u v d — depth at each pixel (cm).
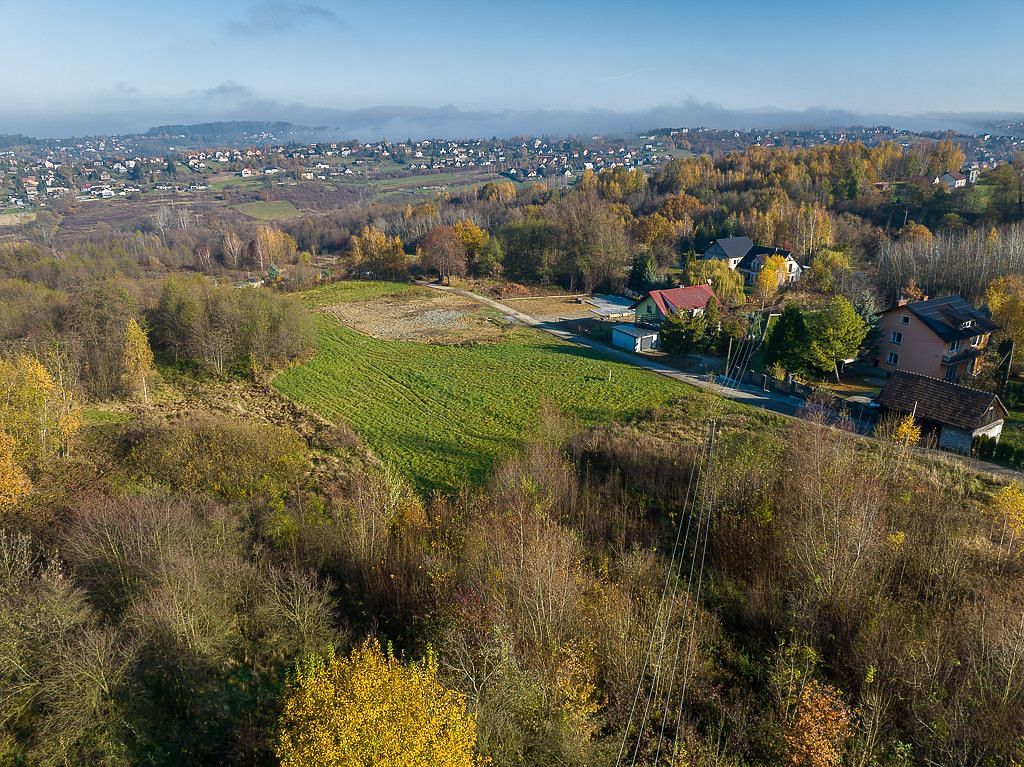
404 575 2639
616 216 12494
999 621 2156
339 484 4009
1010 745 1736
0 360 4653
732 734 1967
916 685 1961
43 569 2481
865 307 6128
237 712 2055
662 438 4594
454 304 9625
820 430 3731
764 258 9838
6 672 1920
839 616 2344
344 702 1357
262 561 2747
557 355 6975
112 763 1859
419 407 5569
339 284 11031
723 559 2914
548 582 2194
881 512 2966
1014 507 2875
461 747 1374
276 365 6631
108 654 2027
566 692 1858
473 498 3531
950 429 4303
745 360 6316
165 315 6556
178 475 3788
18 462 3588
